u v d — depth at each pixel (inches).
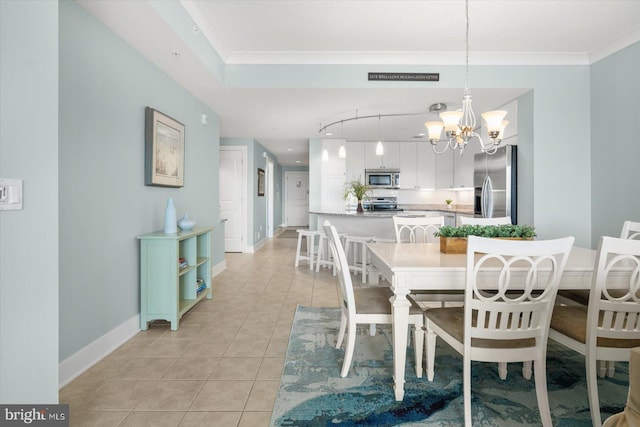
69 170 76.6
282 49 137.9
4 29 40.7
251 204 256.2
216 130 184.1
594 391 57.5
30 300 44.4
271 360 84.3
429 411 63.4
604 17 113.2
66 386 72.6
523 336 58.3
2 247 40.8
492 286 66.3
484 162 179.9
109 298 90.8
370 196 280.8
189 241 121.8
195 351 89.5
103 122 89.2
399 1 103.7
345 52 139.8
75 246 78.4
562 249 55.2
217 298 137.8
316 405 65.4
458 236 84.3
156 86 118.6
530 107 147.6
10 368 42.1
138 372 78.5
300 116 190.7
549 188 146.2
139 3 81.0
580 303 80.3
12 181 41.4
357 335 100.3
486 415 62.1
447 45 134.0
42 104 45.8
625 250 54.9
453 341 63.6
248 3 104.9
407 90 147.2
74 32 78.5
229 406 65.3
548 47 135.9
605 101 136.7
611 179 134.6
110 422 60.4
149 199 113.3
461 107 171.6
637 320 58.5
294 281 165.9
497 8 107.5
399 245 98.7
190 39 105.7
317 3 104.9
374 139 265.1
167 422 60.4
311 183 259.3
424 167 274.1
